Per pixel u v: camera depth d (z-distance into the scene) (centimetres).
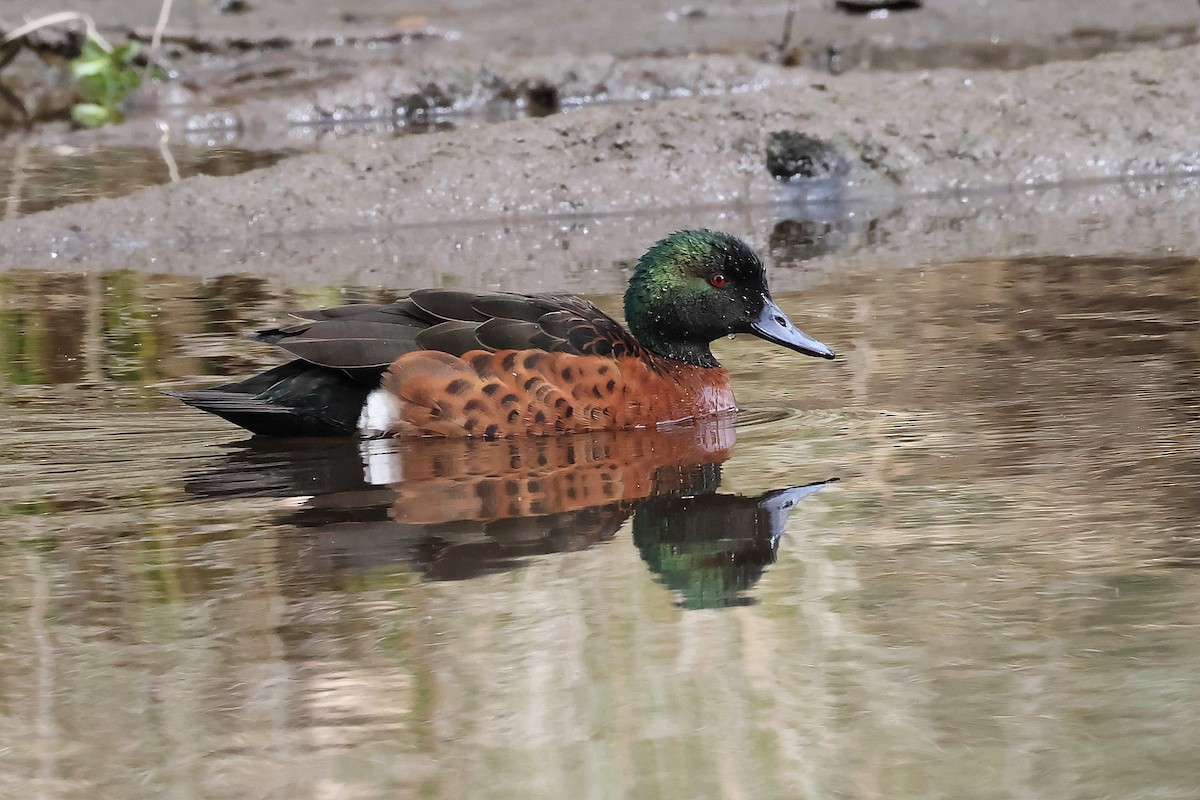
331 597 827
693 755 658
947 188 2161
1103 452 1040
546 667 741
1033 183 2172
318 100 2723
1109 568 838
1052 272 1617
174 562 880
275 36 3033
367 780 645
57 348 1400
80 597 834
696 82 2741
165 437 1139
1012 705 695
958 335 1381
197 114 2675
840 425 1141
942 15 3250
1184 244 1727
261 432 1134
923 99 2278
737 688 717
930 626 775
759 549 884
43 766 661
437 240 1948
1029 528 902
